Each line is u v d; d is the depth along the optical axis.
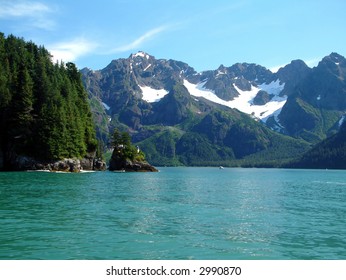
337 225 34.84
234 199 56.94
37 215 36.34
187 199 55.47
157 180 109.69
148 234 28.86
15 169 127.75
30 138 129.62
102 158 174.88
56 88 143.00
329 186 99.19
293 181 124.50
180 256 23.11
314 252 24.58
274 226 33.62
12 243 25.14
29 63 148.88
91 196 55.38
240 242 26.84
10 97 130.12
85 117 159.62
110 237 27.53
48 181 80.44
